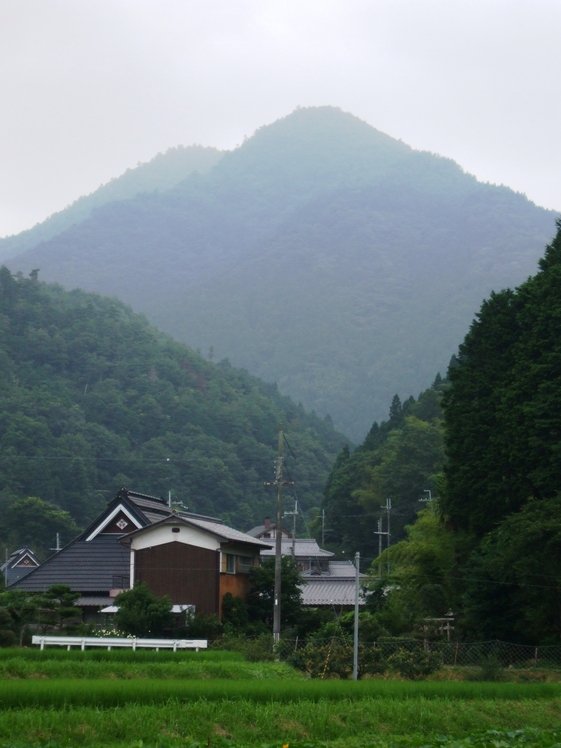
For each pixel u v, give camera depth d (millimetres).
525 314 40312
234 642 36500
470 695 24406
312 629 46031
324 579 55531
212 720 18516
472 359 43531
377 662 31453
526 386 37938
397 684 24625
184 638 40500
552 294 38750
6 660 25375
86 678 24109
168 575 44312
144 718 17797
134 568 44750
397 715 20891
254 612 46156
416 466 79750
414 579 42375
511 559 33500
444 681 27578
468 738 18766
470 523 40844
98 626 41250
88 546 48312
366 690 22953
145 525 48000
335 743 17844
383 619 41156
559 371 37094
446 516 43250
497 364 41812
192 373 154250
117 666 25656
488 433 40562
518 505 38625
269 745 16609
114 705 19203
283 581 46469
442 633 39531
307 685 23125
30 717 16797
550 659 33812
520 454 37438
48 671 24469
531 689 25062
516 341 41531
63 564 47406
